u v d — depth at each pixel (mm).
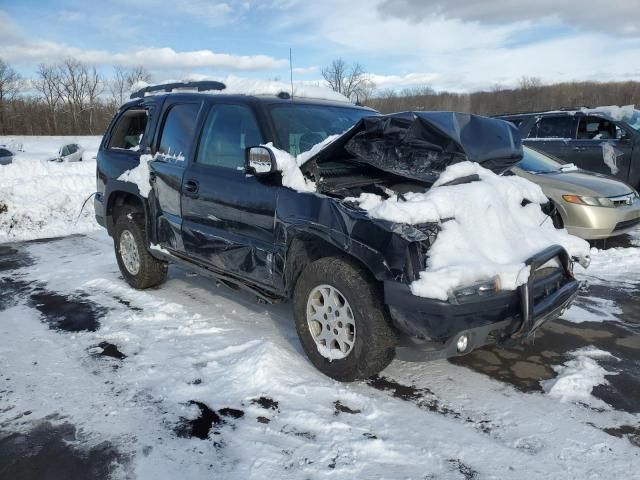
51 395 3361
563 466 2633
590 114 9500
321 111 4500
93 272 6266
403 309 3004
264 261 3879
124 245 5555
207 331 4344
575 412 3111
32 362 3838
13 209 9312
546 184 6648
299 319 3623
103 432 2961
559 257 3480
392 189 4055
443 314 2883
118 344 4133
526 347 4023
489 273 2980
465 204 3256
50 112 73812
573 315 4664
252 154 3721
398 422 3018
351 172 4207
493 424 3000
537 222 3760
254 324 4477
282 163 3699
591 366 3635
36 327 4535
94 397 3328
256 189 3883
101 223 5934
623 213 6418
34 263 6891
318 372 3584
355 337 3289
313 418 3049
